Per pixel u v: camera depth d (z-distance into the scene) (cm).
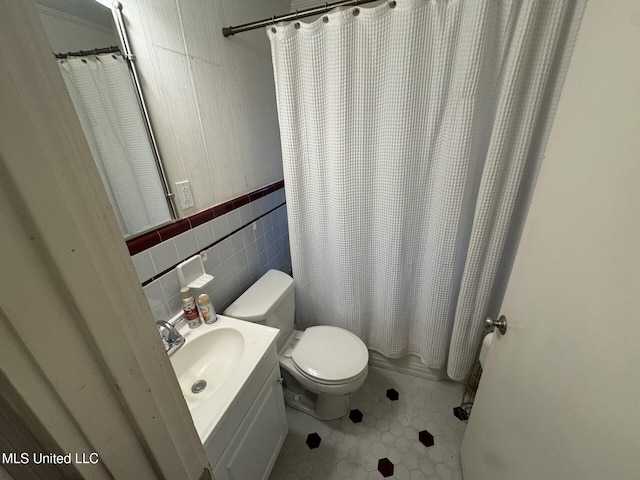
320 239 145
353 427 138
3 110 18
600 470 39
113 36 80
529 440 59
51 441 23
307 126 120
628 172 37
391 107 105
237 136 132
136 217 89
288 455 127
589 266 44
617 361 37
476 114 96
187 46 101
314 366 123
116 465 28
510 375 70
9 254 19
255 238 151
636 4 38
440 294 130
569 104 55
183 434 38
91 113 76
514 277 73
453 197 108
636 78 37
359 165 120
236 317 117
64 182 22
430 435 133
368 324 160
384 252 134
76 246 23
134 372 29
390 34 96
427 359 150
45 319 22
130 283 29
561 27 83
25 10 20
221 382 93
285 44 107
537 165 101
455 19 88
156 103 93
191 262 107
